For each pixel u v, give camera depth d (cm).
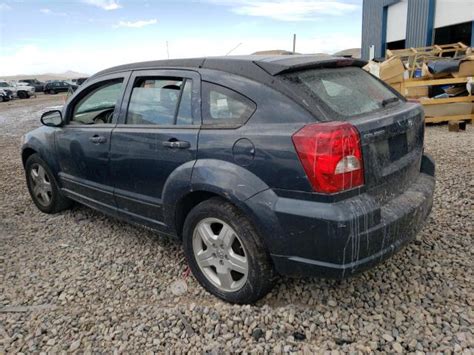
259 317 270
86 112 411
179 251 380
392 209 264
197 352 246
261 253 269
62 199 476
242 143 264
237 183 264
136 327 271
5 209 514
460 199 450
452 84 903
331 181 233
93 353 251
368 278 315
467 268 321
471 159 604
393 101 314
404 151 294
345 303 288
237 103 278
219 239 289
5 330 277
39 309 300
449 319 264
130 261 366
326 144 232
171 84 324
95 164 384
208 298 307
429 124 922
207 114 294
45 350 256
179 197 303
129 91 358
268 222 254
